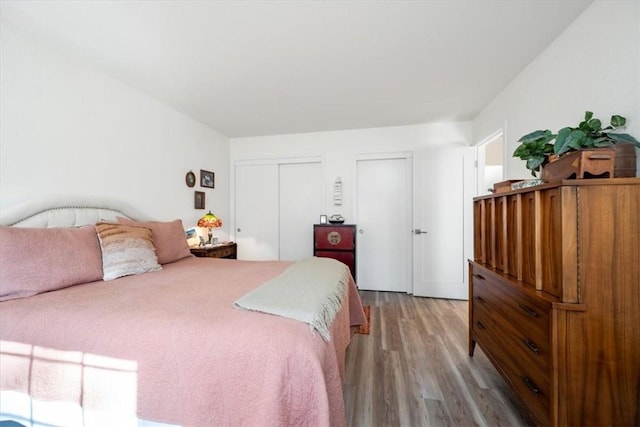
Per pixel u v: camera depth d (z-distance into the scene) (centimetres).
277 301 117
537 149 146
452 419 142
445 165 355
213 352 93
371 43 197
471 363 196
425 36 189
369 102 304
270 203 439
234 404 89
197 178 364
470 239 348
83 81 219
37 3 155
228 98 292
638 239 98
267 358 89
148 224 235
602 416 101
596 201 101
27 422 112
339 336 138
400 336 241
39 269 142
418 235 364
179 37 189
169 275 185
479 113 336
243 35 187
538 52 208
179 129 330
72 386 104
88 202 219
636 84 130
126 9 161
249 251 446
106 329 103
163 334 98
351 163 403
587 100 162
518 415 145
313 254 398
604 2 148
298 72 238
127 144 259
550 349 106
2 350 112
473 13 167
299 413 88
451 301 346
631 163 119
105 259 177
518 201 137
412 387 169
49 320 110
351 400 158
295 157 423
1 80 170
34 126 187
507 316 146
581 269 102
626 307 99
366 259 407
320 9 163
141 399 96
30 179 185
